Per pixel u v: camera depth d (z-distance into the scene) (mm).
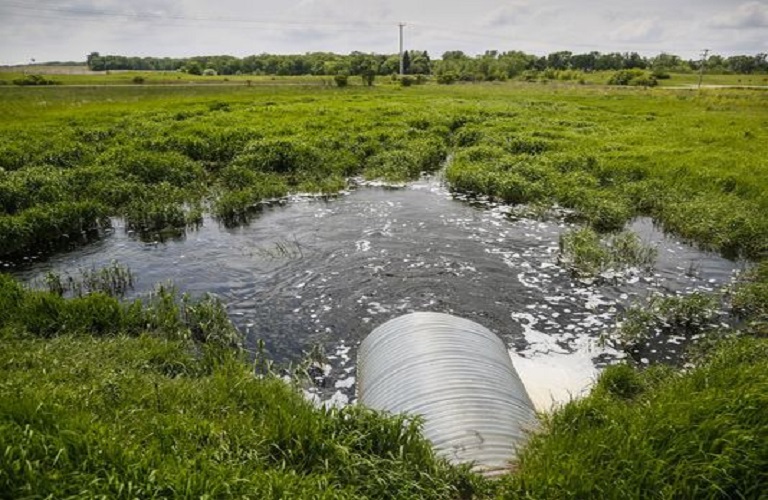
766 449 3938
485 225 12938
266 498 3643
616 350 7512
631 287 9539
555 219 13367
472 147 19594
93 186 14047
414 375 5172
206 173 17047
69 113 28016
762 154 18031
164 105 31359
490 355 5547
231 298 9164
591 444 4293
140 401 5125
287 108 28984
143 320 7754
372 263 10586
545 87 58469
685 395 4934
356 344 7742
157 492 3496
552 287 9523
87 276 9805
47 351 6281
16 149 16984
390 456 4246
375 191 16266
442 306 8836
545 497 3887
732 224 11406
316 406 6059
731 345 6711
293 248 11453
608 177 15898
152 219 12859
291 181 16812
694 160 16688
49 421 4090
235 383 5703
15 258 10914
